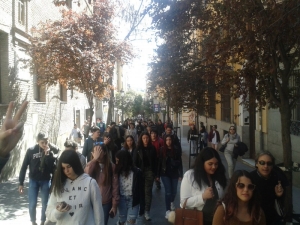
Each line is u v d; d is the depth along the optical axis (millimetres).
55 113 21812
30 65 15641
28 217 8742
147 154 8523
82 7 28547
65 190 4320
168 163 8578
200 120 32281
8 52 14055
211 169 4551
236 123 19672
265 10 7285
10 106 2383
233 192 3676
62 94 24719
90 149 9711
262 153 4668
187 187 4617
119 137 16359
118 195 6430
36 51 15477
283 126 6816
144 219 8516
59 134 22938
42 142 7621
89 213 4379
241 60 9242
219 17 8367
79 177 4375
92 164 6258
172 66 11914
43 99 19375
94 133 9766
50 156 7672
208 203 4461
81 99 31703
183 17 10031
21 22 15688
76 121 30234
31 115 16609
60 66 15727
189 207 4578
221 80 9984
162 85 13008
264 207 4562
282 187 4605
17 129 2203
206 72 10391
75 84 16422
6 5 13789
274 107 8586
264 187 4605
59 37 15555
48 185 7691
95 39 16625
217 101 13070
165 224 8117
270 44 7098
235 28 7734
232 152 11961
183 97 12234
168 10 10125
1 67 13953
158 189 11750
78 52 15562
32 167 7625
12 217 8734
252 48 7426
